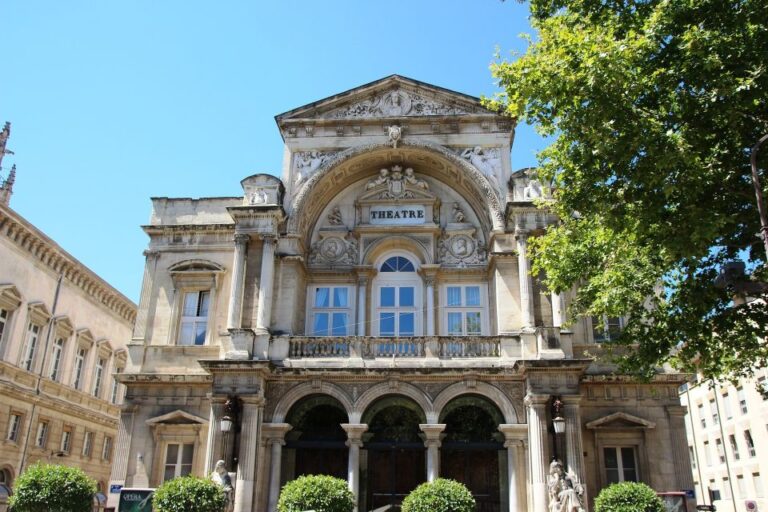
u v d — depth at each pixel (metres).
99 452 43.59
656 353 18.36
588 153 16.39
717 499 46.50
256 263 26.70
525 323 24.88
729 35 14.69
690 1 15.15
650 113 15.20
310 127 29.42
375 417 26.45
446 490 20.11
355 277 28.88
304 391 24.70
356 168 29.58
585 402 24.98
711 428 47.81
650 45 15.16
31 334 35.75
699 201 16.00
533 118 18.25
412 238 29.09
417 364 24.77
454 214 29.73
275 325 26.36
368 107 29.62
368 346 25.39
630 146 15.06
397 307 28.66
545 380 23.45
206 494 19.86
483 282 28.56
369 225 29.25
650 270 18.55
